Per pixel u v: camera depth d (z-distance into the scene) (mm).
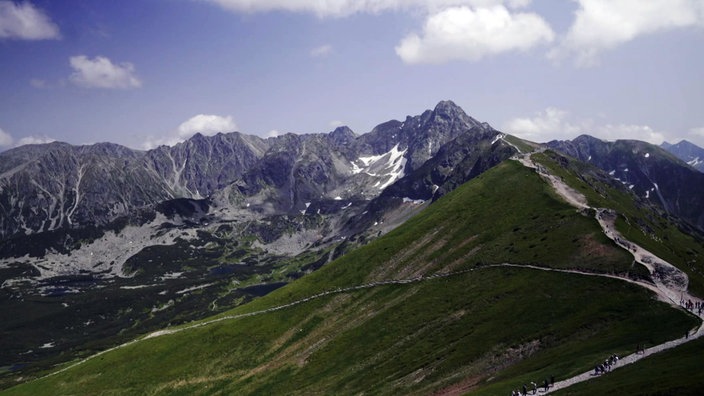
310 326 178250
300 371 154500
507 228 186000
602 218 167000
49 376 195625
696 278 128625
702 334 94312
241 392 154250
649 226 191875
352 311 178375
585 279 134625
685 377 73500
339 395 132250
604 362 89062
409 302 166500
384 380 130375
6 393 187875
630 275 130750
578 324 116812
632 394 73188
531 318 127500
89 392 174625
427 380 121062
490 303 144000
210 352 179750
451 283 166250
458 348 128875
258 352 173500
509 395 88375
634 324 109000
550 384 88250
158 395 165250
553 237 165125
